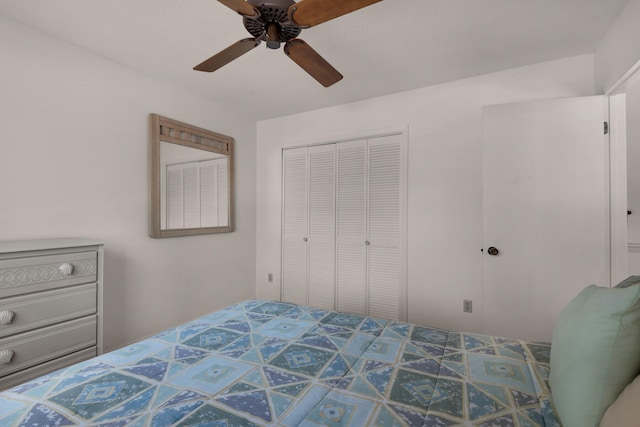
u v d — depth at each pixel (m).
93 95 2.23
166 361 1.21
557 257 2.16
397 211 2.95
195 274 3.01
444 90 2.71
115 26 1.91
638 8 1.58
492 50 2.19
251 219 3.70
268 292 3.73
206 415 0.88
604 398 0.71
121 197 2.41
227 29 1.94
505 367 1.16
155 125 2.58
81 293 1.83
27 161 1.92
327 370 1.15
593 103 2.09
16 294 1.57
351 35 1.99
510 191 2.28
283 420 0.87
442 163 2.72
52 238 2.03
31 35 1.92
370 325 1.62
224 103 3.22
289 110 3.43
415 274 2.84
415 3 1.69
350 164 3.21
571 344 0.82
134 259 2.50
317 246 3.41
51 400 0.95
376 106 3.04
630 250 3.25
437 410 0.91
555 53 2.23
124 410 0.90
